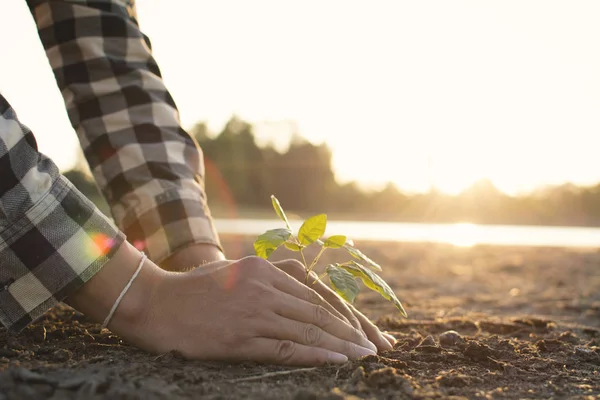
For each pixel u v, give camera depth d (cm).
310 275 66
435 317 99
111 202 74
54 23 74
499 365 63
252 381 55
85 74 74
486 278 201
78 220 57
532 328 87
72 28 74
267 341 57
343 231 562
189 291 59
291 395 52
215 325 57
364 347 61
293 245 65
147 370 55
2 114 55
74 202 57
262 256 62
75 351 62
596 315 113
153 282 59
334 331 60
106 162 74
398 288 157
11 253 55
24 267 55
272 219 775
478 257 296
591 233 777
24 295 56
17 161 55
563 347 73
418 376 59
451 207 1522
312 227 64
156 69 78
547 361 66
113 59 75
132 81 75
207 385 53
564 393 57
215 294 58
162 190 72
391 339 69
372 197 1505
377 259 252
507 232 779
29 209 55
